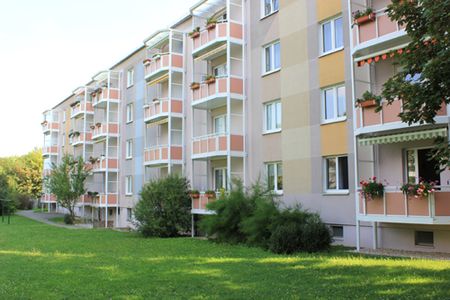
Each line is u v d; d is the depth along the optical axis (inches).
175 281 387.2
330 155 677.9
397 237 574.2
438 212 482.6
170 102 1070.4
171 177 944.9
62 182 1520.7
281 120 772.6
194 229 911.7
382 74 601.3
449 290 318.3
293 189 738.2
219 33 867.4
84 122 1817.2
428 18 277.4
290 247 553.3
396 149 581.6
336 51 676.7
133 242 770.2
